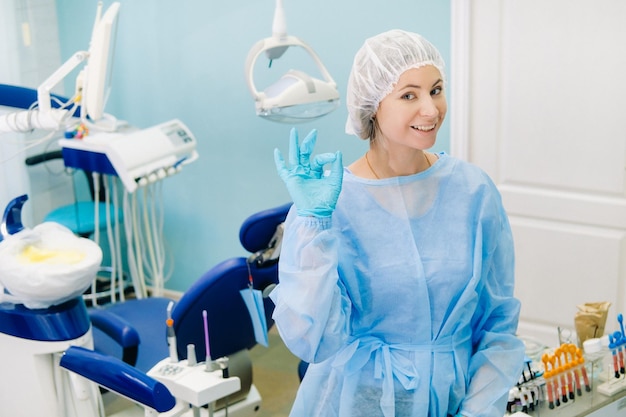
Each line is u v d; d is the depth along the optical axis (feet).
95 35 9.72
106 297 14.83
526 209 11.71
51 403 8.58
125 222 13.20
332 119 12.82
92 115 10.02
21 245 8.34
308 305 5.30
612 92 10.66
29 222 13.61
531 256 11.86
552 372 7.19
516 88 11.30
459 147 11.93
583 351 7.79
